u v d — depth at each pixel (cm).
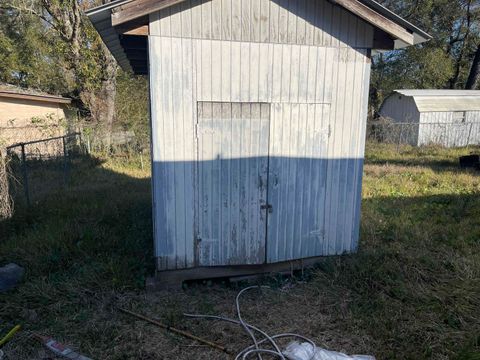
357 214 453
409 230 555
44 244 481
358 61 413
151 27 353
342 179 437
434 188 870
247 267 426
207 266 413
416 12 2320
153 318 354
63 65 1741
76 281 406
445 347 307
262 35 381
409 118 1919
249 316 359
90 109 1706
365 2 373
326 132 420
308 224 436
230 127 389
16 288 396
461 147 1739
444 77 2527
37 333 326
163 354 305
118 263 438
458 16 2295
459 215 637
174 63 364
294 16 387
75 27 1628
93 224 573
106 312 362
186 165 386
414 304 368
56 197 729
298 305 378
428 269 436
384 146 1661
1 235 523
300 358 288
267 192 412
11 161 658
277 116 400
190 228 400
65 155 937
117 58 559
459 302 369
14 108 1548
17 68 2333
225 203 403
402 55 2616
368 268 423
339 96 416
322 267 444
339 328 339
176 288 409
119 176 991
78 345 314
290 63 393
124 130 1376
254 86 388
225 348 308
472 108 1875
